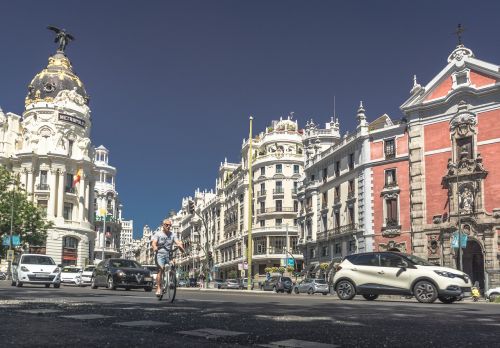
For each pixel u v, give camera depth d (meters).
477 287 34.62
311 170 58.19
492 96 38.09
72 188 72.25
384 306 10.45
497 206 36.94
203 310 7.93
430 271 15.19
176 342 4.45
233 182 91.69
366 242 44.53
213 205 106.12
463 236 36.72
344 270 16.58
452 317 7.38
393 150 43.91
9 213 53.16
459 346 4.41
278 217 79.25
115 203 117.50
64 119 72.75
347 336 4.98
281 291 48.41
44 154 70.19
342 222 49.81
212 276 98.56
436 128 41.09
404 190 42.53
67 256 69.56
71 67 80.69
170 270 11.43
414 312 8.35
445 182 39.91
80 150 74.25
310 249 57.31
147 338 4.64
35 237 55.59
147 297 13.38
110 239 110.31
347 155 49.62
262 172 82.44
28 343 4.26
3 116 73.19
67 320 6.11
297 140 82.62
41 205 69.19
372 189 44.88
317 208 56.00
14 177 56.06
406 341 4.67
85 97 79.38
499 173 37.12
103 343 4.30
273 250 77.06
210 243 106.69
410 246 41.47
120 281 24.92
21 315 6.67
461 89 39.44
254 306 9.34
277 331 5.32
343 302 13.28
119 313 7.13
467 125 39.09
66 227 69.44
